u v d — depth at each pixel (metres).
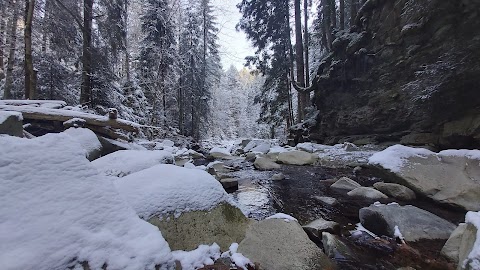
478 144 7.69
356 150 10.71
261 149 15.26
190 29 28.88
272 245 2.91
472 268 2.01
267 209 5.23
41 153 1.96
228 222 3.23
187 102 28.56
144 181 3.22
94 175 2.08
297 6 19.27
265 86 23.70
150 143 11.63
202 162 12.18
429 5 9.60
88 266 1.55
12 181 1.70
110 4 13.38
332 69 14.49
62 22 12.21
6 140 1.91
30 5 10.61
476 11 8.20
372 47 12.58
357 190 6.02
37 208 1.65
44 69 13.48
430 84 8.82
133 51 25.78
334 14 17.89
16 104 8.41
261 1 21.09
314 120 16.56
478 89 7.93
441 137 8.84
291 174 8.66
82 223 1.72
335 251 3.18
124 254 1.68
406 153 6.16
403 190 5.42
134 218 1.98
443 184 5.07
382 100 11.76
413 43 10.36
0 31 14.02
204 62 30.61
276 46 22.20
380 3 12.33
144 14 22.67
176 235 2.77
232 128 53.16
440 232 3.57
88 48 12.78
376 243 3.56
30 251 1.43
